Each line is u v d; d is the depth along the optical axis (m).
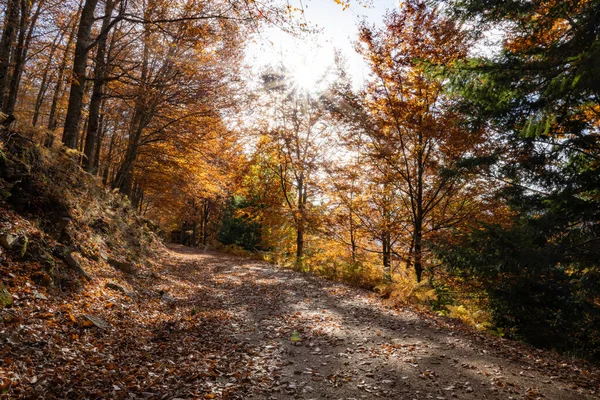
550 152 10.66
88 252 9.14
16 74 13.79
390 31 12.87
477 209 14.09
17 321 5.08
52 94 23.94
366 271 15.40
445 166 13.37
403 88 13.29
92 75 15.29
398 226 15.38
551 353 7.30
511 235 9.67
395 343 7.20
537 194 10.84
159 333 6.97
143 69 17.48
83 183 11.36
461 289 12.77
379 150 14.09
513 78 8.41
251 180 22.61
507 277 10.33
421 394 4.99
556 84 7.40
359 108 14.24
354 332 7.93
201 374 5.21
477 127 10.84
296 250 22.52
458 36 11.54
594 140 10.12
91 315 6.43
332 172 16.88
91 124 14.19
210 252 30.72
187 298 10.57
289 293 12.54
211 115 18.86
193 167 23.41
